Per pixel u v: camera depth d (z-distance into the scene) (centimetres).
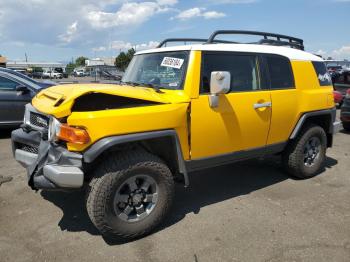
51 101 344
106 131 307
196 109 363
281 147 468
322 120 539
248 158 435
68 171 305
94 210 312
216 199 436
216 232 353
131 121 317
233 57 407
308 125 502
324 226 365
